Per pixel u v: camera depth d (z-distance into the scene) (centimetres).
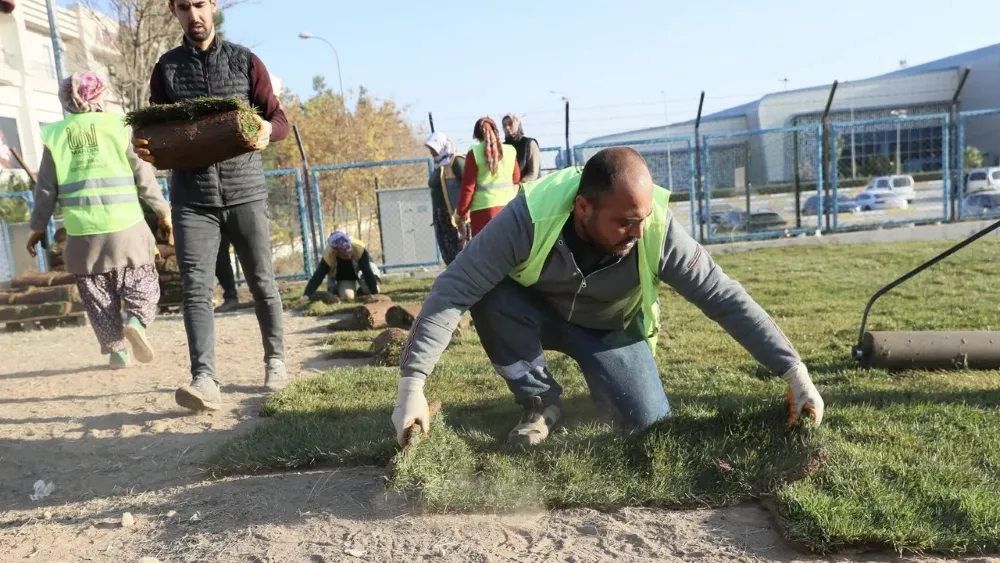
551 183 270
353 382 423
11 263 1237
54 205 480
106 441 347
